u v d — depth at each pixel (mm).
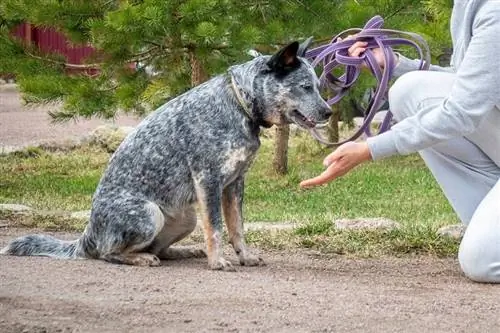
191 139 7531
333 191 14977
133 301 6203
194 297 6375
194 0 12516
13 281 6707
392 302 6438
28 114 26484
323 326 5711
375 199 14109
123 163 7762
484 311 6258
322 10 13836
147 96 13703
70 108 14055
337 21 13844
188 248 8359
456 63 7465
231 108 7496
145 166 7656
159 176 7621
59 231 10398
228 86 7543
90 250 7859
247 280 7105
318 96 7469
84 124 23969
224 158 7480
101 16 13852
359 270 7883
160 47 13789
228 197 7848
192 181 7617
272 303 6258
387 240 9336
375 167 17469
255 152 7648
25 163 17906
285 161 16359
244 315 5918
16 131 22594
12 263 7500
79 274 7105
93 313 5863
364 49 7812
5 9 13773
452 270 7953
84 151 19453
